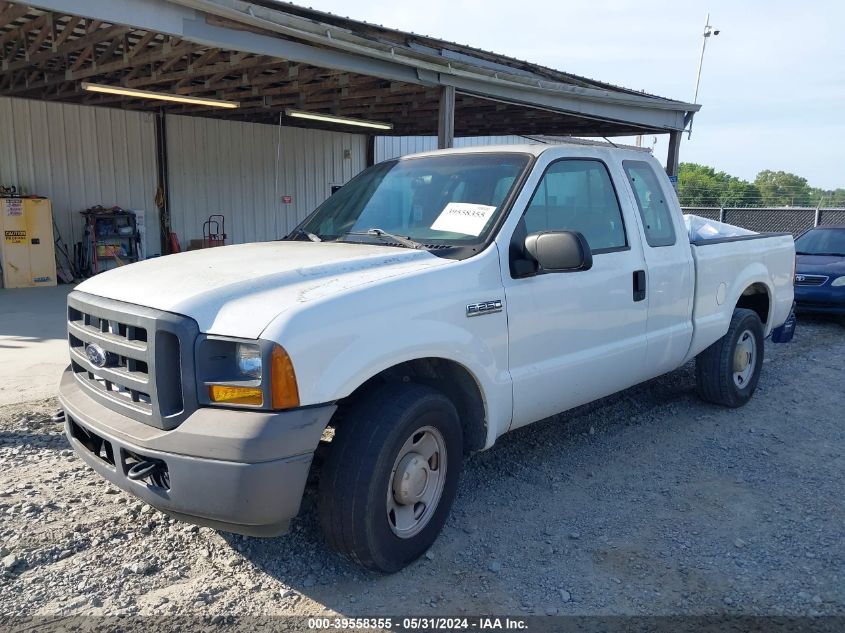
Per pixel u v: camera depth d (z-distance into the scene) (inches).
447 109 424.2
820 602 123.0
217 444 106.0
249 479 105.5
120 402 121.7
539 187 158.6
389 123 693.3
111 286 132.2
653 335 188.5
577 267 138.7
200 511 109.3
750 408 237.6
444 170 170.9
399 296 125.1
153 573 130.0
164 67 409.4
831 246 462.3
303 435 108.7
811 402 247.0
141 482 115.6
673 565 135.4
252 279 122.1
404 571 132.0
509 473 178.9
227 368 111.0
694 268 203.2
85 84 453.1
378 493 121.0
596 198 177.0
